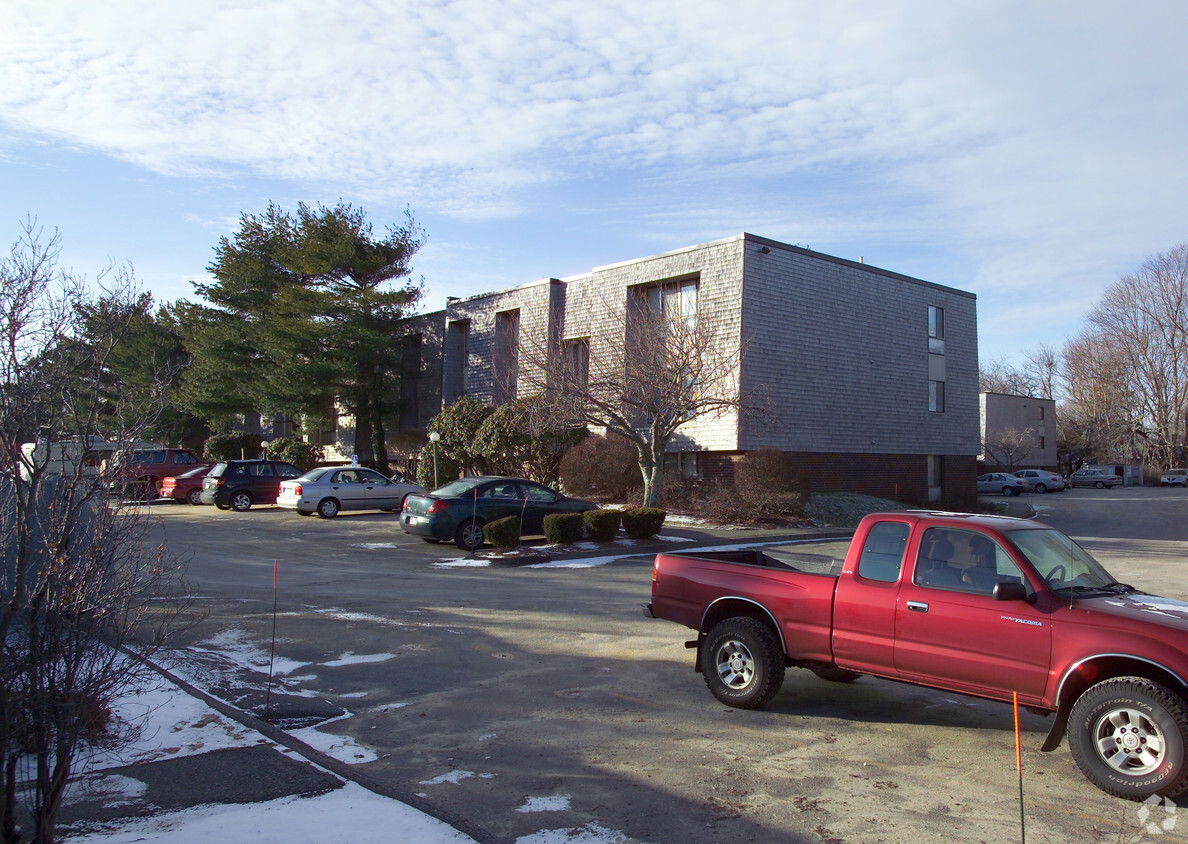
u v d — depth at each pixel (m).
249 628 9.55
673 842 4.42
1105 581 6.04
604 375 21.97
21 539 3.99
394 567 15.05
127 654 4.84
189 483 28.83
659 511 18.59
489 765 5.58
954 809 4.85
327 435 42.06
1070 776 5.38
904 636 6.01
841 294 28.81
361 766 5.55
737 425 25.30
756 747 5.93
